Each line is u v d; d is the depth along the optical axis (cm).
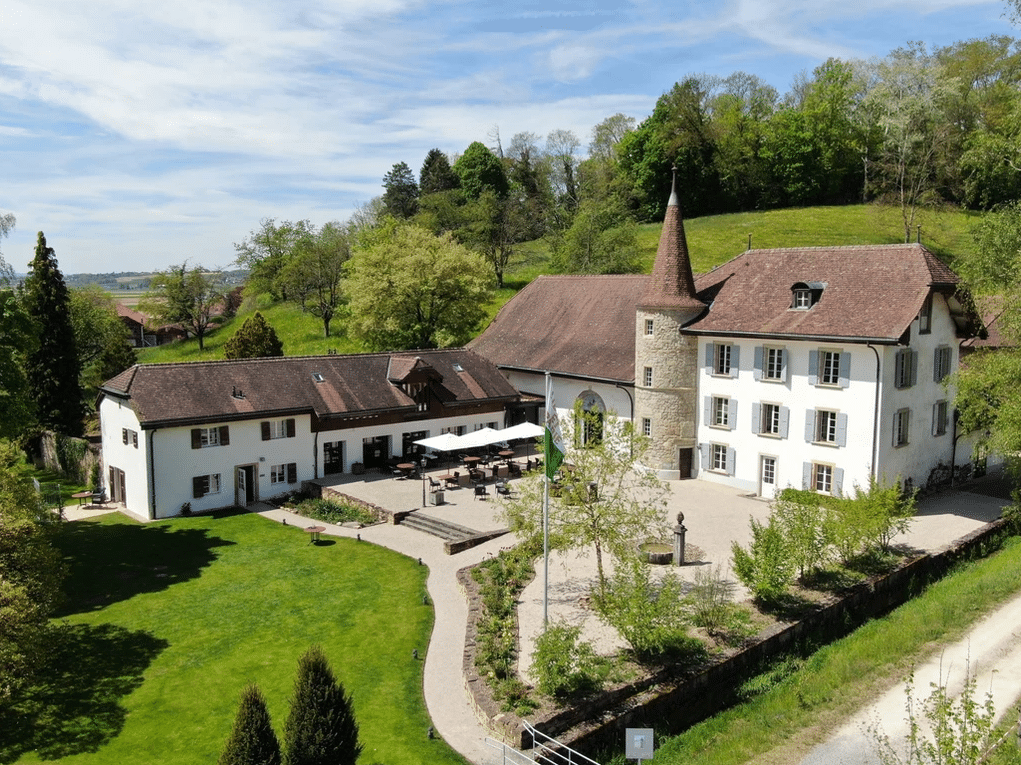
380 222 10112
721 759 1695
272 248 10125
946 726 1322
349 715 1591
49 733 1894
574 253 7656
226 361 4184
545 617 2067
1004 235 3684
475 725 1881
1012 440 3053
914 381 3459
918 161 8181
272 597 2728
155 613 2611
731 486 3878
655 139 9900
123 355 5594
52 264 5072
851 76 9662
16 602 1986
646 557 2411
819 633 2344
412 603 2647
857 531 2675
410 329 5853
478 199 10756
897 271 3481
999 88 8169
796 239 8069
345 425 4297
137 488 3809
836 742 1748
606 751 1770
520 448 4941
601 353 4588
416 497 3831
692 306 3969
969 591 2544
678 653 2080
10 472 2542
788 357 3572
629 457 2403
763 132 9975
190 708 2006
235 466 3922
